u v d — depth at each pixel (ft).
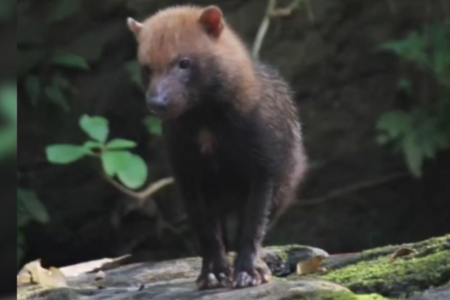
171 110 18.80
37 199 38.37
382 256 21.18
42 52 40.70
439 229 41.39
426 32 39.19
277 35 41.19
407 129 38.29
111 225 40.75
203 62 19.25
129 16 41.14
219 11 19.77
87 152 28.53
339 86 41.47
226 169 20.57
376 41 41.39
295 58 41.11
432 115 39.40
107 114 41.11
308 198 40.96
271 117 20.40
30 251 40.93
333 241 41.06
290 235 40.63
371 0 41.55
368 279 17.85
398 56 41.19
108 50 41.32
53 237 40.98
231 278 19.72
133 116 40.91
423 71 40.42
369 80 41.55
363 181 41.11
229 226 34.35
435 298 16.12
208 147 20.20
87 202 40.75
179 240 40.57
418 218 41.39
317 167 40.88
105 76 41.27
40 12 41.16
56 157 28.14
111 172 28.30
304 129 40.98
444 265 17.56
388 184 41.24
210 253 19.94
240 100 19.77
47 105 40.93
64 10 40.81
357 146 41.11
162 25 19.57
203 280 19.38
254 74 20.39
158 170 40.06
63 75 41.27
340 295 16.12
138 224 40.78
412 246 20.79
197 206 20.43
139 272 22.57
